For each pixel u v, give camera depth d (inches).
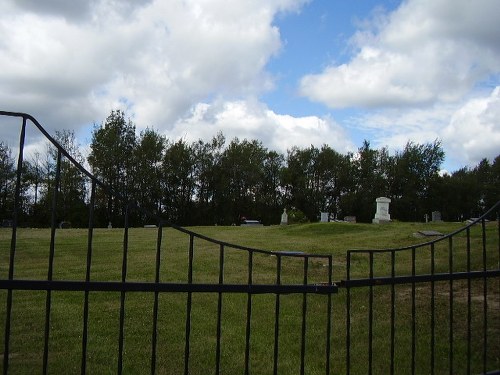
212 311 320.8
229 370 216.5
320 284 138.7
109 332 271.7
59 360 225.0
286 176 2529.5
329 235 874.1
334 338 265.6
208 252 632.4
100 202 1841.8
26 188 1759.4
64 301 339.6
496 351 240.5
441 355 236.8
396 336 267.7
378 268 490.6
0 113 108.0
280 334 272.2
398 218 2554.1
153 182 2148.1
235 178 2409.0
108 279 439.2
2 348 241.3
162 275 460.8
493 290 352.8
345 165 2613.2
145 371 213.9
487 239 599.5
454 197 2544.3
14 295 353.4
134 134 2155.5
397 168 2549.2
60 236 844.6
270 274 471.2
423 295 354.9
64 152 114.5
